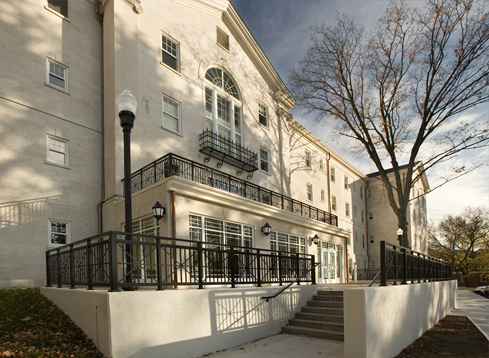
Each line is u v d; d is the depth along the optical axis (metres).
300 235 18.17
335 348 8.00
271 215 15.31
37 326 6.88
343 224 33.47
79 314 7.00
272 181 22.25
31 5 12.80
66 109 13.23
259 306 9.40
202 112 17.39
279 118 24.42
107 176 13.46
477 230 48.56
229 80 20.20
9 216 10.99
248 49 22.03
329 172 32.00
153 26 15.78
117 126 13.36
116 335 5.80
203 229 11.55
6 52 11.80
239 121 20.42
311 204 27.78
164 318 6.68
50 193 12.18
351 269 27.64
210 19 19.23
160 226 10.46
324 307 10.88
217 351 7.76
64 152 12.96
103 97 14.51
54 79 13.22
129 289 6.64
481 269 52.03
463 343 8.93
